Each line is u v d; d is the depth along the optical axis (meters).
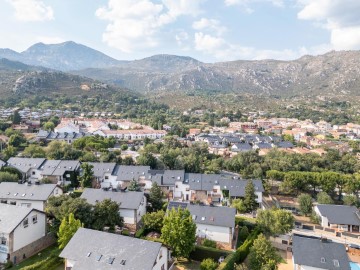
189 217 58.28
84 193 76.50
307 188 112.12
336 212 85.69
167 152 135.75
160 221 67.31
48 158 119.19
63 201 64.19
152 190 82.88
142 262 43.66
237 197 93.88
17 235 55.03
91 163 107.44
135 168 105.00
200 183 99.69
